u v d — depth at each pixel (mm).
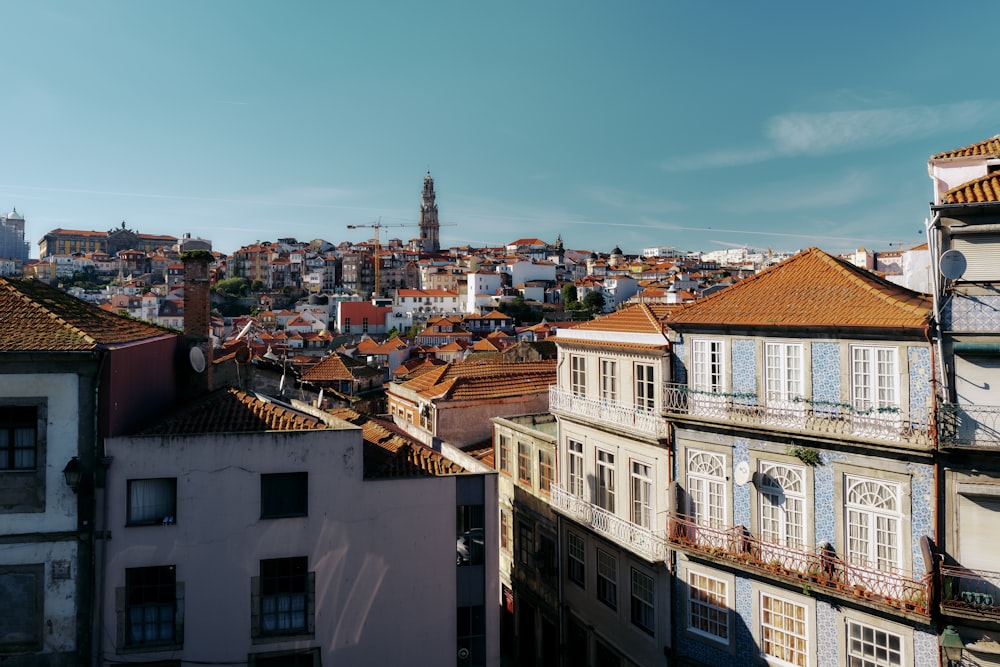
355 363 74375
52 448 16625
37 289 19953
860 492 17781
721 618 20594
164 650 17047
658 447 22312
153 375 20484
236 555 17562
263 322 176000
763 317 19953
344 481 18312
